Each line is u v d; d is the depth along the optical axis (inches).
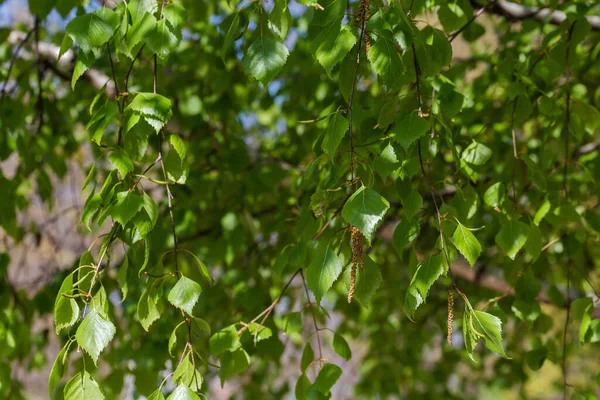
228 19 48.9
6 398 59.9
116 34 43.6
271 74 41.4
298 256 46.9
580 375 119.6
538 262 57.9
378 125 44.8
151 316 44.2
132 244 45.1
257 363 85.1
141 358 59.4
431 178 58.7
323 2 42.4
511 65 55.4
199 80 72.6
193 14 61.9
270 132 88.0
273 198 72.5
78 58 42.8
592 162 55.9
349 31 40.4
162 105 41.9
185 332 46.6
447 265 41.2
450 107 47.6
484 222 65.1
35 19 61.9
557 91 56.7
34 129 69.8
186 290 42.8
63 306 41.9
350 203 39.9
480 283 77.5
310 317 84.5
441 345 94.1
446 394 93.7
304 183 53.1
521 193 56.3
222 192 68.6
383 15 40.5
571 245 53.7
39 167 63.3
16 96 68.9
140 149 44.3
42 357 71.2
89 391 41.4
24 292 64.1
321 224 47.3
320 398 45.8
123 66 64.6
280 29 41.6
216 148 71.4
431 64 45.4
